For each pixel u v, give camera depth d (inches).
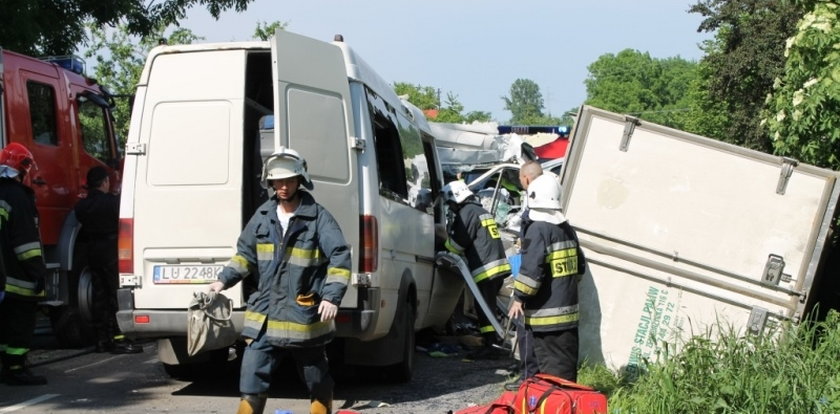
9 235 328.5
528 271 266.4
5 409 294.0
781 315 304.0
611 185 317.1
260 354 230.5
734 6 1236.5
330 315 226.7
